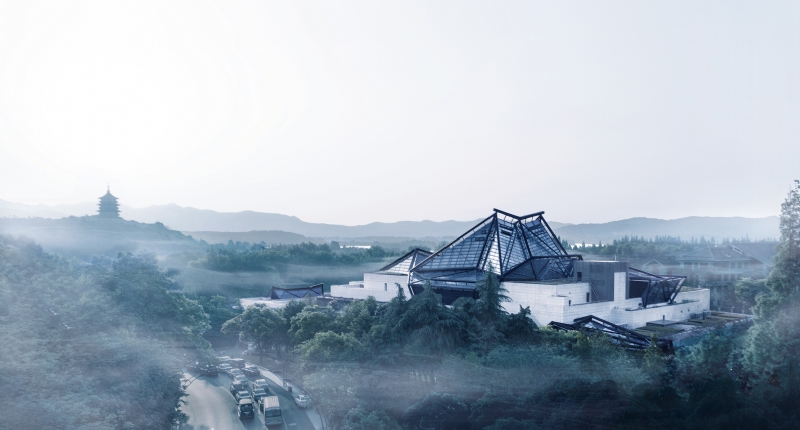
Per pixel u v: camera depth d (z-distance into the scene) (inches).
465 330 3341.5
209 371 4564.5
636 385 2566.4
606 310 4510.3
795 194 2615.7
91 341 2709.2
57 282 3440.0
